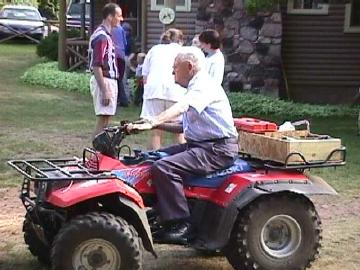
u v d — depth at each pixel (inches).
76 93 1021.8
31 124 741.9
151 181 305.0
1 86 1066.1
